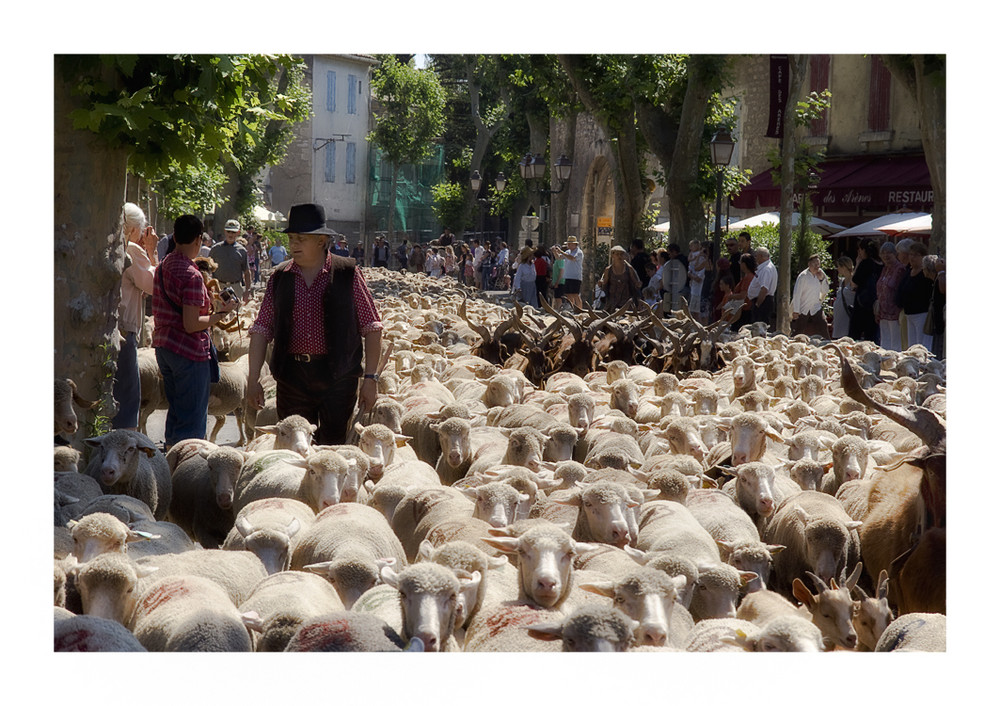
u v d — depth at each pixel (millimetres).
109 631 4512
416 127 58625
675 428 9086
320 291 7805
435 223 66562
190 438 8789
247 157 43000
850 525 6691
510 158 51281
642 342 16656
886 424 10219
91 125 7461
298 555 6008
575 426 9844
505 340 16500
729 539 6738
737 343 17438
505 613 4961
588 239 36812
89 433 8148
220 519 7746
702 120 25188
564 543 5168
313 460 6941
